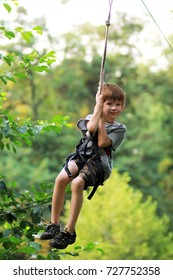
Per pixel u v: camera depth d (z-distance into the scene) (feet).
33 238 31.60
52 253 31.91
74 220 26.37
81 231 75.66
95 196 77.41
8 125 30.12
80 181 26.08
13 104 120.47
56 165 113.91
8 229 30.99
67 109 122.11
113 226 75.77
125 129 26.89
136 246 76.23
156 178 113.09
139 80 123.54
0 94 33.50
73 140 116.16
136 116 120.47
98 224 75.82
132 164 113.39
